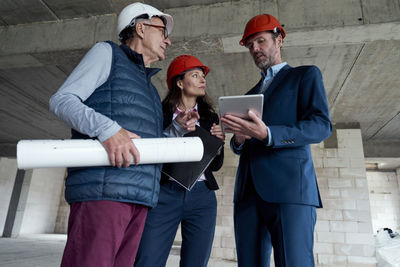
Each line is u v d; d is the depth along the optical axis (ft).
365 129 22.74
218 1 10.41
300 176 3.52
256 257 3.83
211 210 4.69
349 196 18.65
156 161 2.79
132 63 3.18
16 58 11.87
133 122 2.85
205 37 10.14
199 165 4.30
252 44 4.50
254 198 3.93
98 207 2.54
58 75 15.72
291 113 3.79
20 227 29.27
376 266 16.74
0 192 29.63
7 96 19.06
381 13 9.25
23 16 11.56
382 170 35.78
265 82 4.40
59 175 38.34
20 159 2.38
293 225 3.41
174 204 4.39
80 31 11.25
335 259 17.44
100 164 2.55
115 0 10.66
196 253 4.45
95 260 2.40
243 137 4.11
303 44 10.44
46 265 12.41
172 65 5.44
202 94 5.37
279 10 9.88
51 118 22.43
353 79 15.52
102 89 2.86
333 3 9.65
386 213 34.17
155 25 3.61
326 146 20.10
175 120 4.30
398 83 15.67
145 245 4.17
